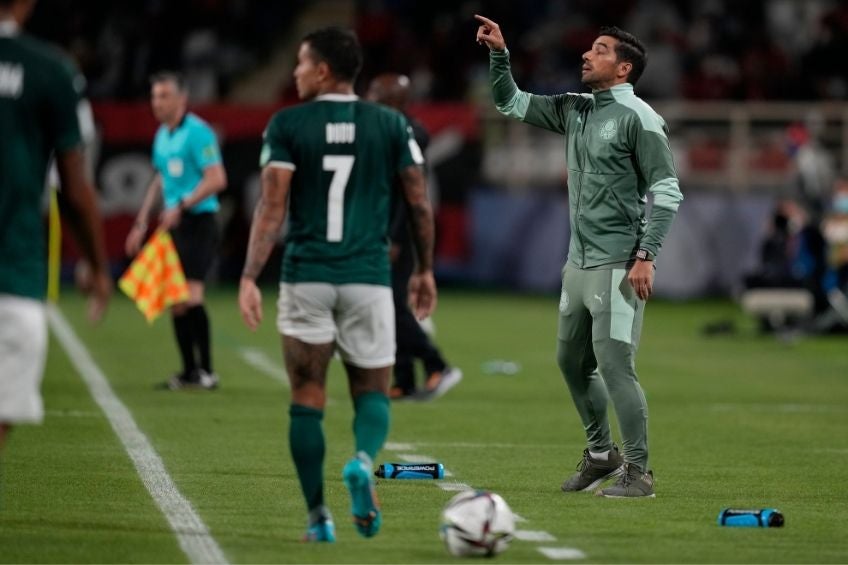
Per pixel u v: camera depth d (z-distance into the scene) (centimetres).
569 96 2875
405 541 2342
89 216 1995
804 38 10731
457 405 4344
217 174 4441
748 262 8956
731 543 2372
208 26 10131
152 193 4653
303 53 2312
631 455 2816
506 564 2184
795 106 9200
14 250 1939
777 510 2569
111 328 6669
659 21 10412
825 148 9088
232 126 8819
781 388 4950
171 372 5034
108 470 3012
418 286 2345
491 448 3481
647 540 2388
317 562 2169
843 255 7094
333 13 10569
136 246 4628
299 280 2262
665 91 9919
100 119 8744
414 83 10019
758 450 3522
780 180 9106
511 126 9106
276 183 2261
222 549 2250
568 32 10250
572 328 2830
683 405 4456
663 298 9025
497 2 10481
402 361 4444
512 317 7662
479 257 9112
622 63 2767
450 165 9088
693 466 3253
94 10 10006
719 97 9925
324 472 3055
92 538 2327
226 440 3481
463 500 2245
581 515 2614
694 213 8962
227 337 6384
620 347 2753
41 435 3506
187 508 2603
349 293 2262
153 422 3781
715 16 10438
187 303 4522
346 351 2289
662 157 2722
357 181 2273
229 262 9019
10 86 1942
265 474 2992
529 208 9044
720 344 6606
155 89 4484
